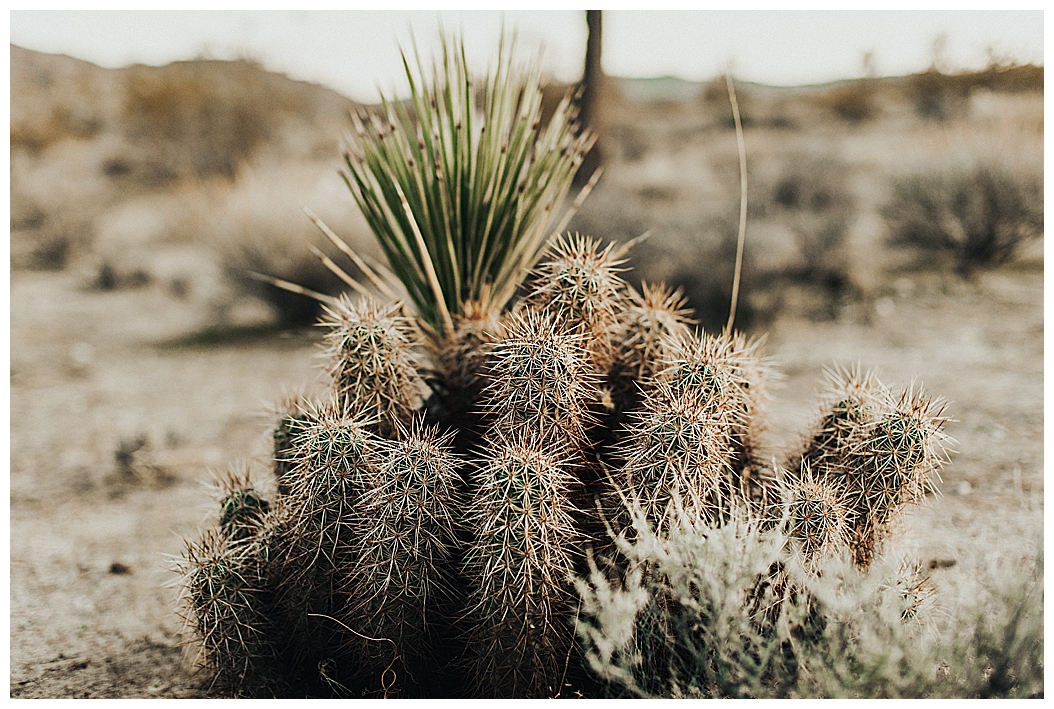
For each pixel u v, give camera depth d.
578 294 2.16
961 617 2.01
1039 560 1.97
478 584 1.95
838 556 1.93
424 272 2.60
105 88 21.86
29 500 3.99
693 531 1.92
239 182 9.52
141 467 4.28
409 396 2.27
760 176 11.41
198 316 8.26
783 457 2.45
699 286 6.77
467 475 2.14
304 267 7.41
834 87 24.33
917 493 2.13
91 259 11.44
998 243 8.25
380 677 2.07
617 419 2.24
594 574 1.92
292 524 2.08
